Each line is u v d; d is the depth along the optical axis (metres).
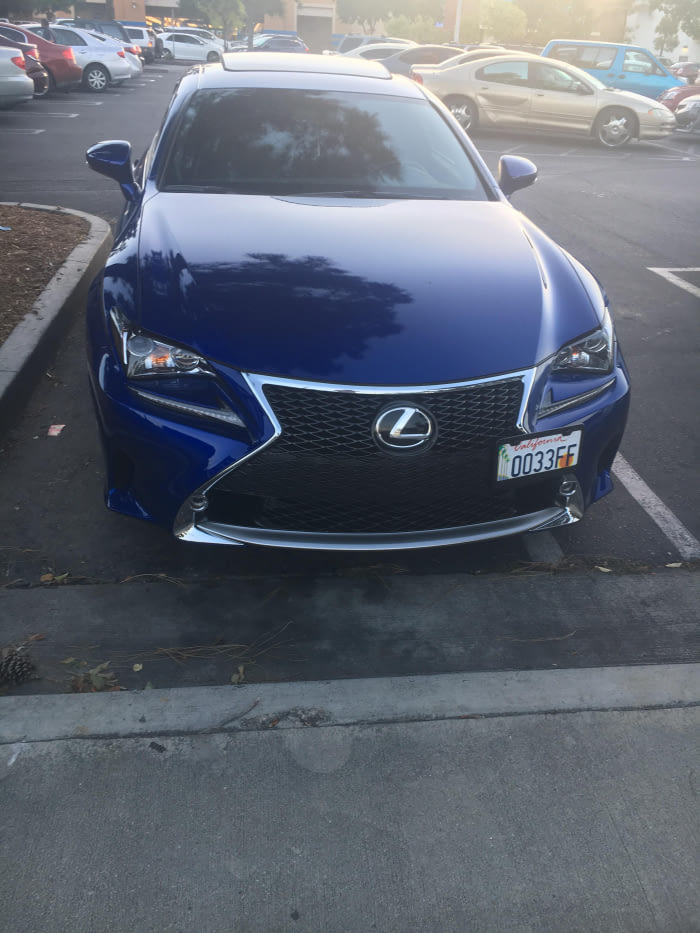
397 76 4.36
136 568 2.80
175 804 1.96
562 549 3.03
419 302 2.52
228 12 47.88
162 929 1.70
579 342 2.60
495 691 2.33
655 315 5.62
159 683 2.33
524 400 2.41
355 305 2.48
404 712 2.25
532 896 1.81
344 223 3.00
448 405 2.32
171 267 2.64
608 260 6.95
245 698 2.27
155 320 2.44
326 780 2.04
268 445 2.29
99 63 19.58
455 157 3.70
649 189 10.41
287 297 2.49
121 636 2.50
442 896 1.80
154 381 2.41
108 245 5.99
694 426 4.03
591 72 18.30
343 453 2.31
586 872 1.86
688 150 14.93
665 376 4.61
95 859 1.82
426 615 2.66
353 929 1.73
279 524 2.45
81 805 1.94
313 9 59.91
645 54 18.27
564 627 2.63
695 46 41.41
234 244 2.77
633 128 14.41
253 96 3.79
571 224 8.23
